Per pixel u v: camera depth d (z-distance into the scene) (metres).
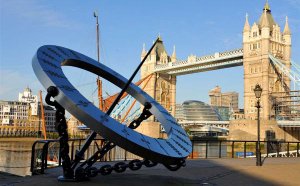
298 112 121.88
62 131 10.67
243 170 17.61
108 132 9.43
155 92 167.62
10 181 11.58
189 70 155.62
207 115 196.88
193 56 150.00
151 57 170.75
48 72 10.33
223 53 138.75
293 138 114.62
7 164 27.61
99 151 11.03
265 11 132.00
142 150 9.66
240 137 107.25
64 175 11.16
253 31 129.50
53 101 10.27
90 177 11.60
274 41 129.62
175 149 10.93
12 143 126.56
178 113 199.00
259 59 126.56
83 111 9.45
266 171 17.38
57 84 10.00
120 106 112.88
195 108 197.75
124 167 10.73
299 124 107.50
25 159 28.59
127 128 10.27
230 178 14.87
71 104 9.61
